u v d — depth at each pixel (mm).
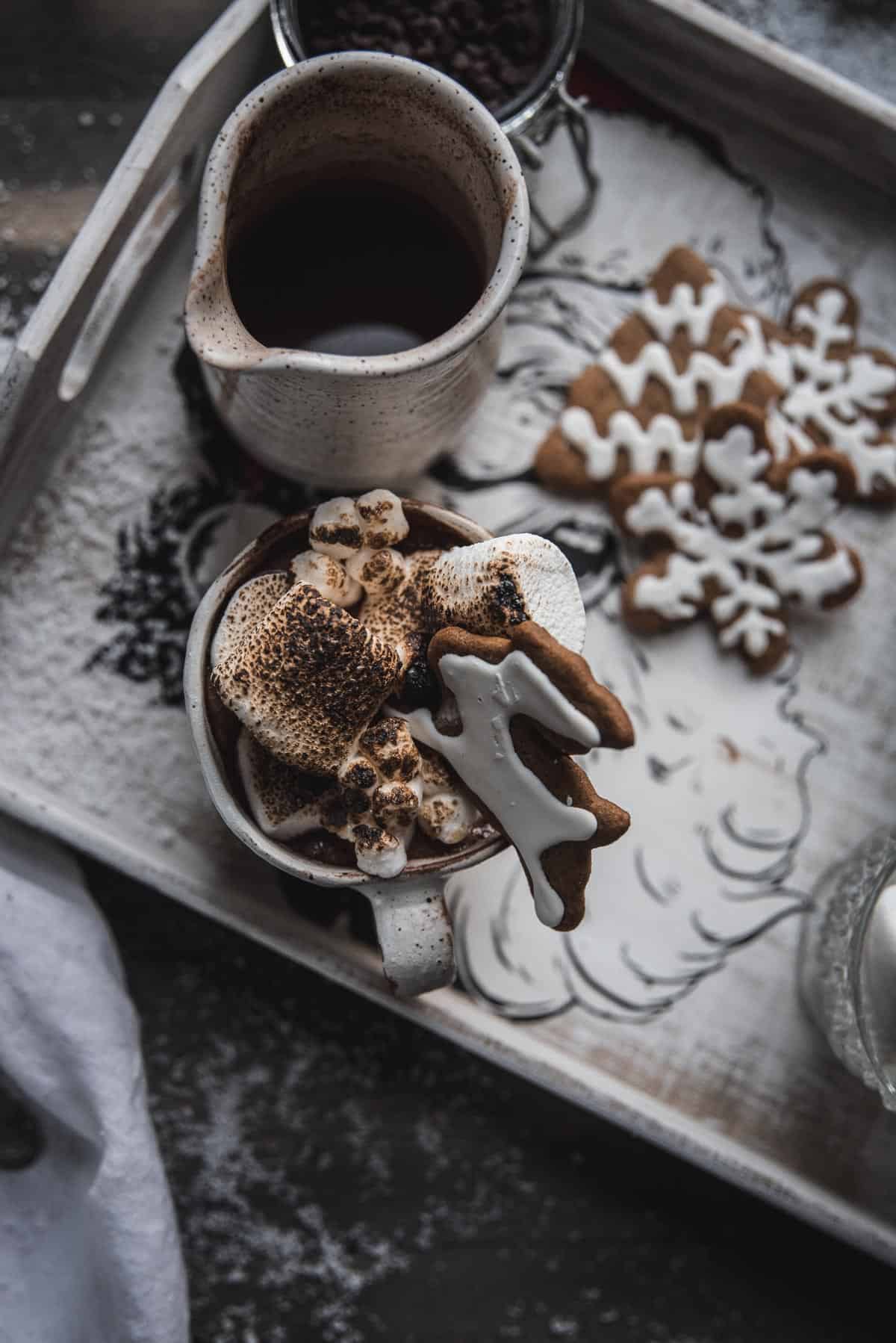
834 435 644
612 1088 629
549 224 644
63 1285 661
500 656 503
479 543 526
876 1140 643
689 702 646
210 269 507
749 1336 705
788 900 646
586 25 633
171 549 635
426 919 538
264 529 627
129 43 700
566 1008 640
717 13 617
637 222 649
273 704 523
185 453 634
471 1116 704
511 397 643
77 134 699
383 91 532
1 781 613
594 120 643
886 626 652
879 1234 628
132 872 618
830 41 709
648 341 640
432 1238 705
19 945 642
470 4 597
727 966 645
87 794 629
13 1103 687
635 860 644
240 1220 702
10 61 697
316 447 569
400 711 540
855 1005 593
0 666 630
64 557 633
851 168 647
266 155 543
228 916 619
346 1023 701
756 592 638
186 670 542
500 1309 705
